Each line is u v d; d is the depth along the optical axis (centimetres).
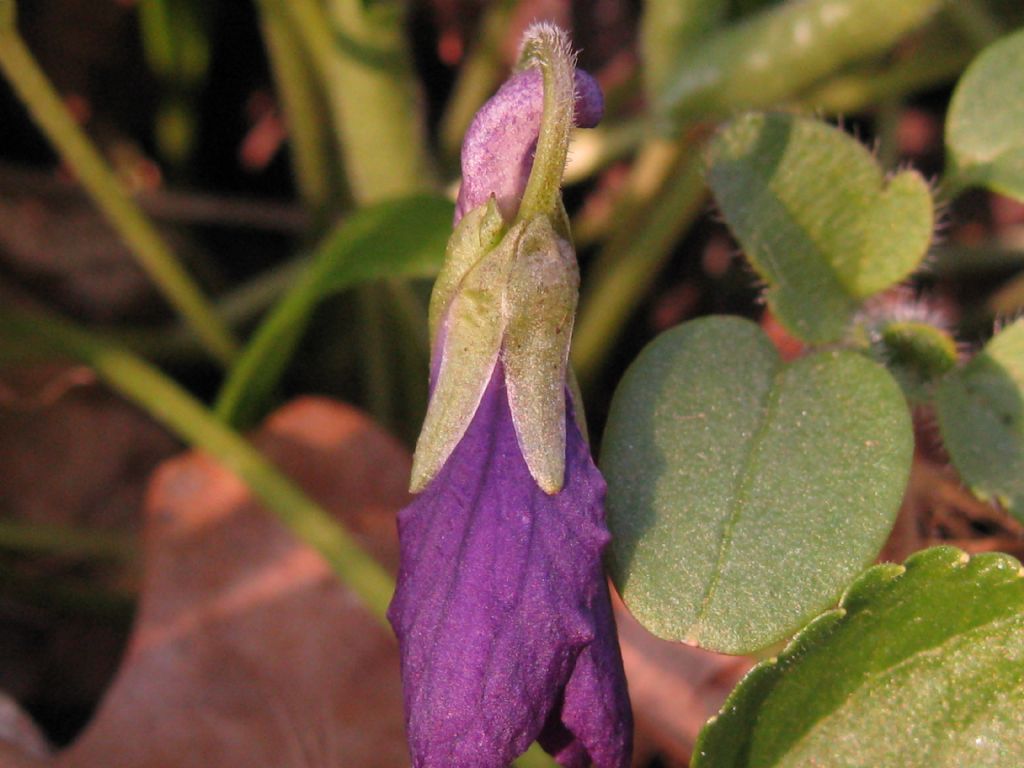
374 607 5
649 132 7
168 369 7
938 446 6
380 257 5
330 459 6
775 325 5
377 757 5
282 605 5
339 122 6
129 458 7
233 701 5
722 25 6
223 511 5
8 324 6
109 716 5
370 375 7
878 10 6
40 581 6
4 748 5
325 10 6
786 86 6
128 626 6
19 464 7
